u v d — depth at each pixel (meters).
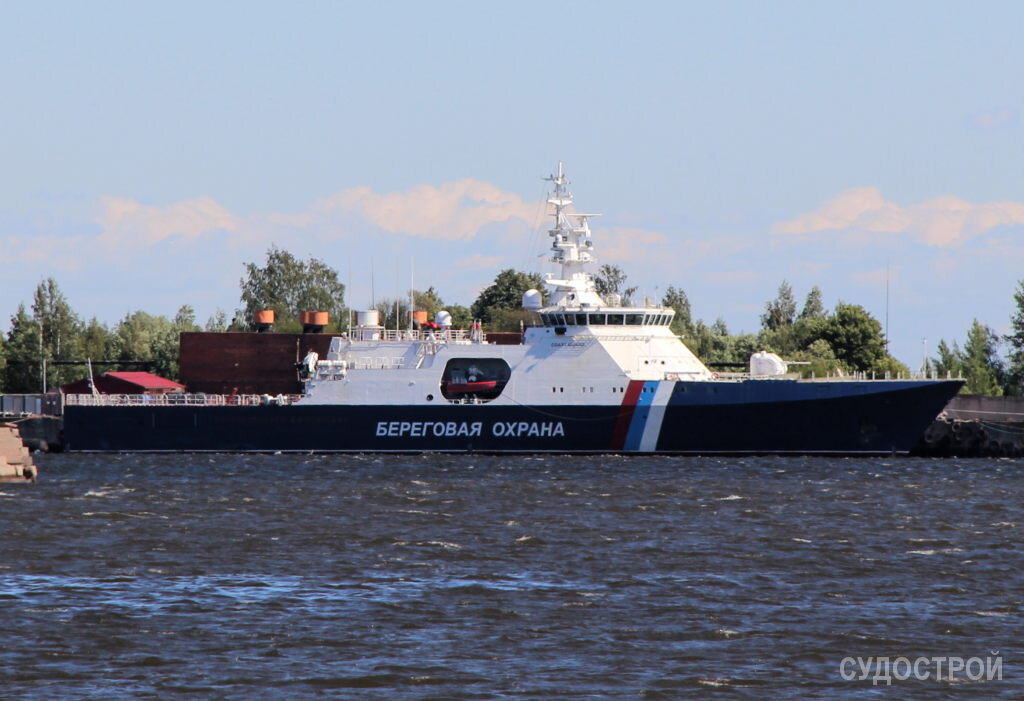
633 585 187.25
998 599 179.50
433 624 164.75
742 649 154.00
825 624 165.25
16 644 155.12
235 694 137.50
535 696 136.75
